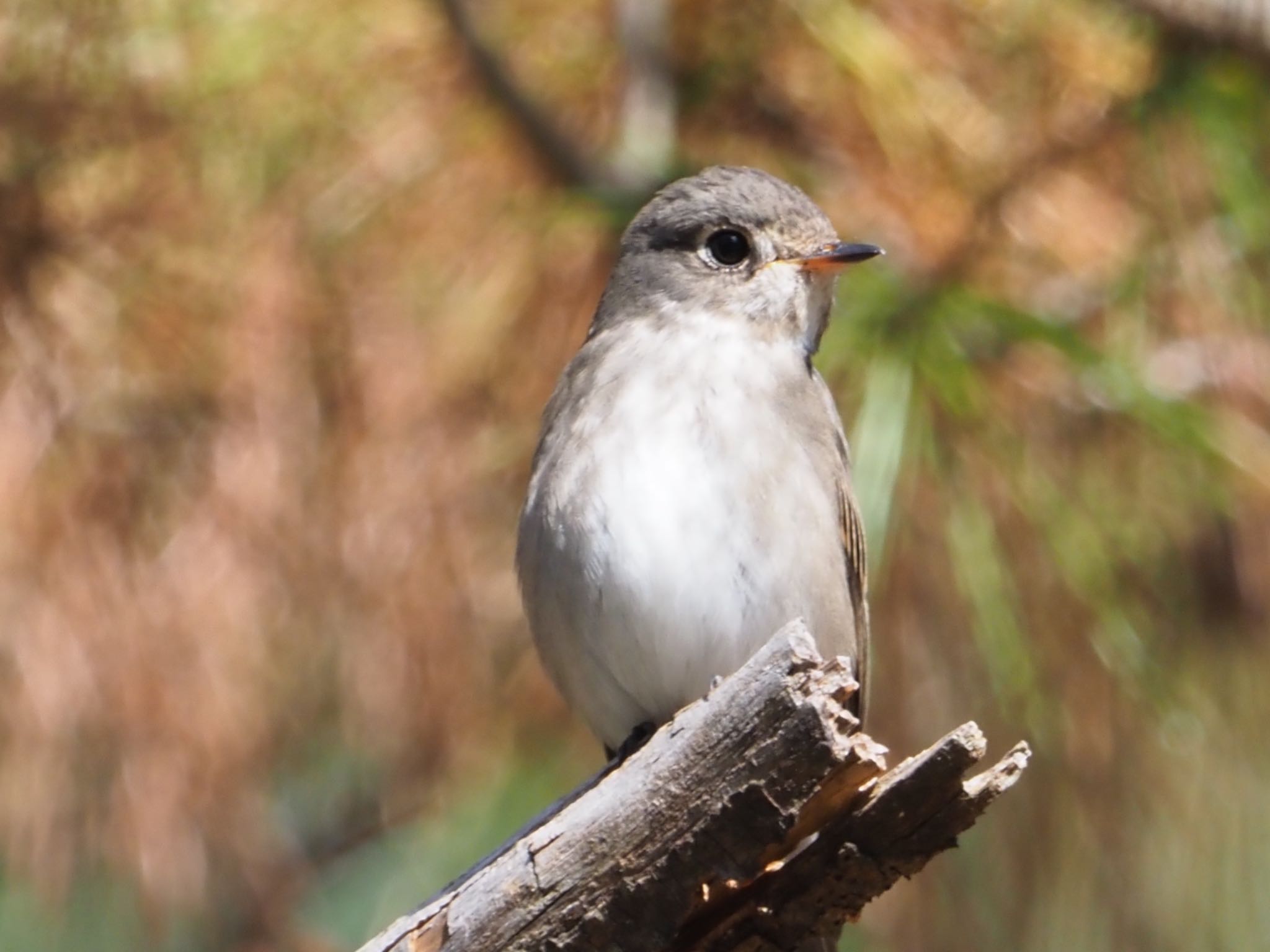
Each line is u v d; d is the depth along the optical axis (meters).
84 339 9.61
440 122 10.20
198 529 9.52
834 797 6.36
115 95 9.80
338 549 9.68
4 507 9.33
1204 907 10.13
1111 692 9.39
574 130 10.60
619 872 6.46
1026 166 9.33
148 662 9.48
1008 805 9.73
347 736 10.45
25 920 11.29
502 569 9.99
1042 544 9.24
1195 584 9.48
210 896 11.28
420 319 9.78
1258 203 9.08
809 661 6.17
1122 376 8.84
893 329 9.12
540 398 9.88
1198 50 9.23
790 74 10.33
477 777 10.65
